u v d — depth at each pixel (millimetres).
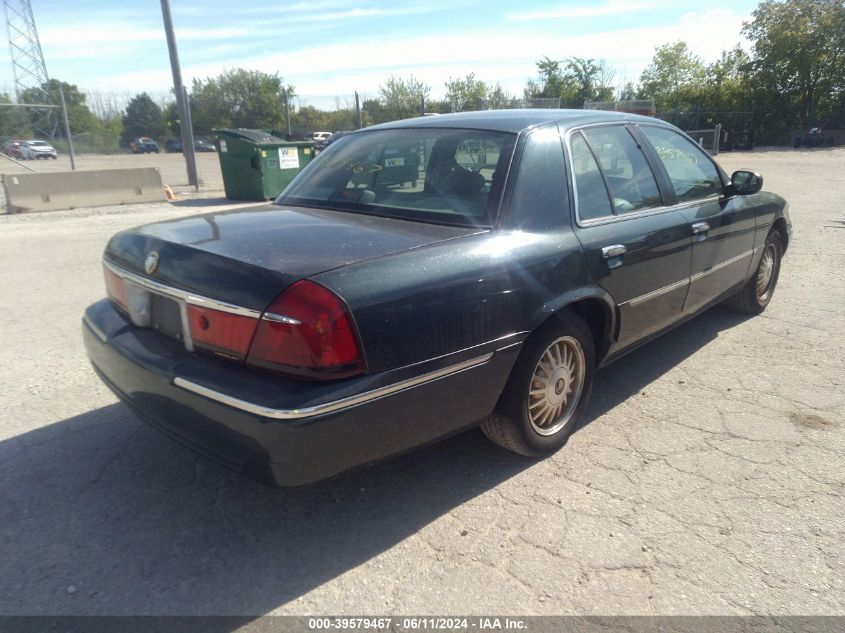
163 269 2527
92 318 2994
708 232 4113
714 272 4336
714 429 3551
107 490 2920
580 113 3635
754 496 2926
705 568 2461
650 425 3600
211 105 41062
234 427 2186
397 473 3098
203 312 2326
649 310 3672
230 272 2297
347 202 3207
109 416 3621
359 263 2322
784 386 4113
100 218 10672
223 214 3199
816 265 7371
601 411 3775
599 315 3363
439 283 2453
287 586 2352
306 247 2463
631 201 3588
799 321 5387
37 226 9805
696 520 2750
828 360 4539
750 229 4746
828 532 2678
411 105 30438
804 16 39125
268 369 2186
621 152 3660
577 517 2766
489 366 2674
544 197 3031
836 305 5832
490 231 2779
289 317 2131
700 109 38500
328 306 2152
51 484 2961
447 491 2951
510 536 2643
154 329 2656
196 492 2920
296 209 3232
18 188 11156
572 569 2453
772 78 40344
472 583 2377
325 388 2164
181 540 2594
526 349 2873
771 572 2443
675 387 4105
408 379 2357
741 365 4457
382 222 2883
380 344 2266
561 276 2939
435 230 2748
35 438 3367
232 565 2457
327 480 2316
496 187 2914
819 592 2342
